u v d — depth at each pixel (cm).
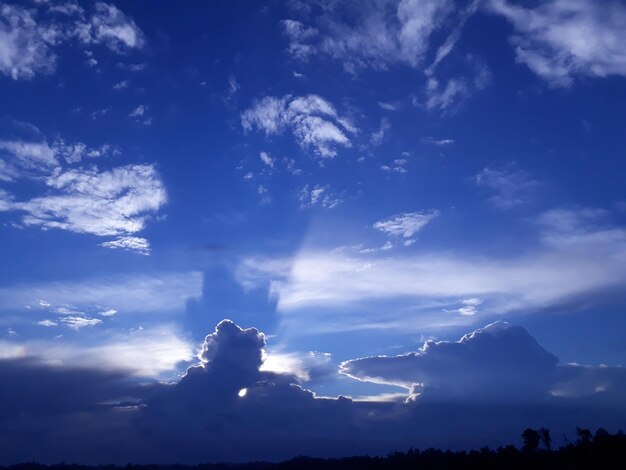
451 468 10394
